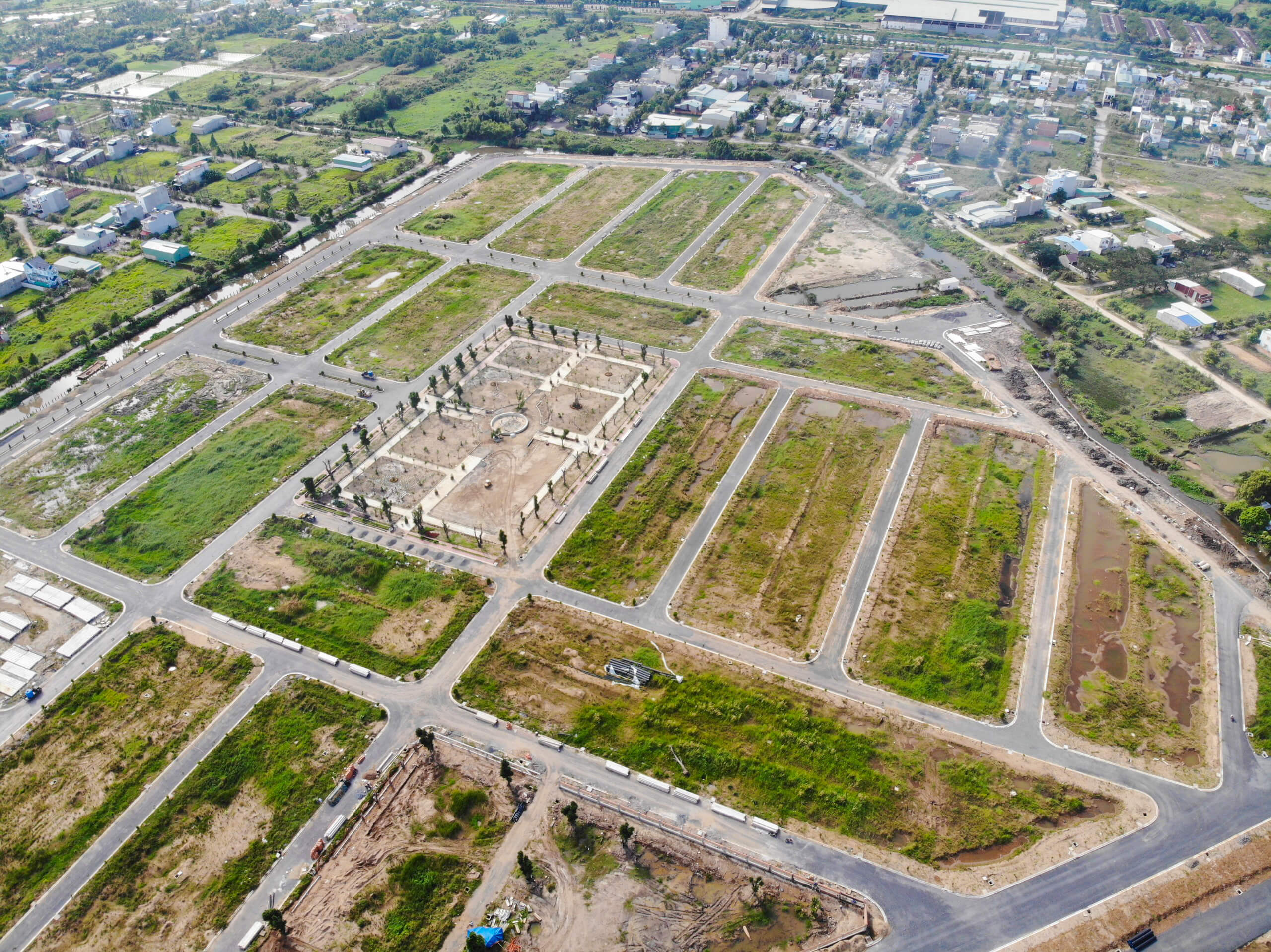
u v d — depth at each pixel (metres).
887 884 64.56
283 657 84.00
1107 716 76.44
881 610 87.06
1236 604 86.38
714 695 78.94
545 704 78.81
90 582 92.94
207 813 70.62
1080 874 64.62
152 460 109.75
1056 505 99.12
